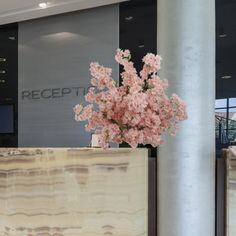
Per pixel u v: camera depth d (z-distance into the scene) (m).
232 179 2.03
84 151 1.86
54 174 1.89
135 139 1.81
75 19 7.39
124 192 1.88
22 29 7.98
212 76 2.39
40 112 7.70
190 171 2.27
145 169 2.10
